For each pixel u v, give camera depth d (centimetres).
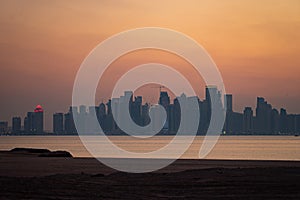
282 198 2811
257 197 2841
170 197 2845
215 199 2789
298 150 12269
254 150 12394
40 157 5866
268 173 3762
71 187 3112
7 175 3822
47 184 3197
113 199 2753
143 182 3388
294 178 3503
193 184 3297
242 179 3472
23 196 2784
